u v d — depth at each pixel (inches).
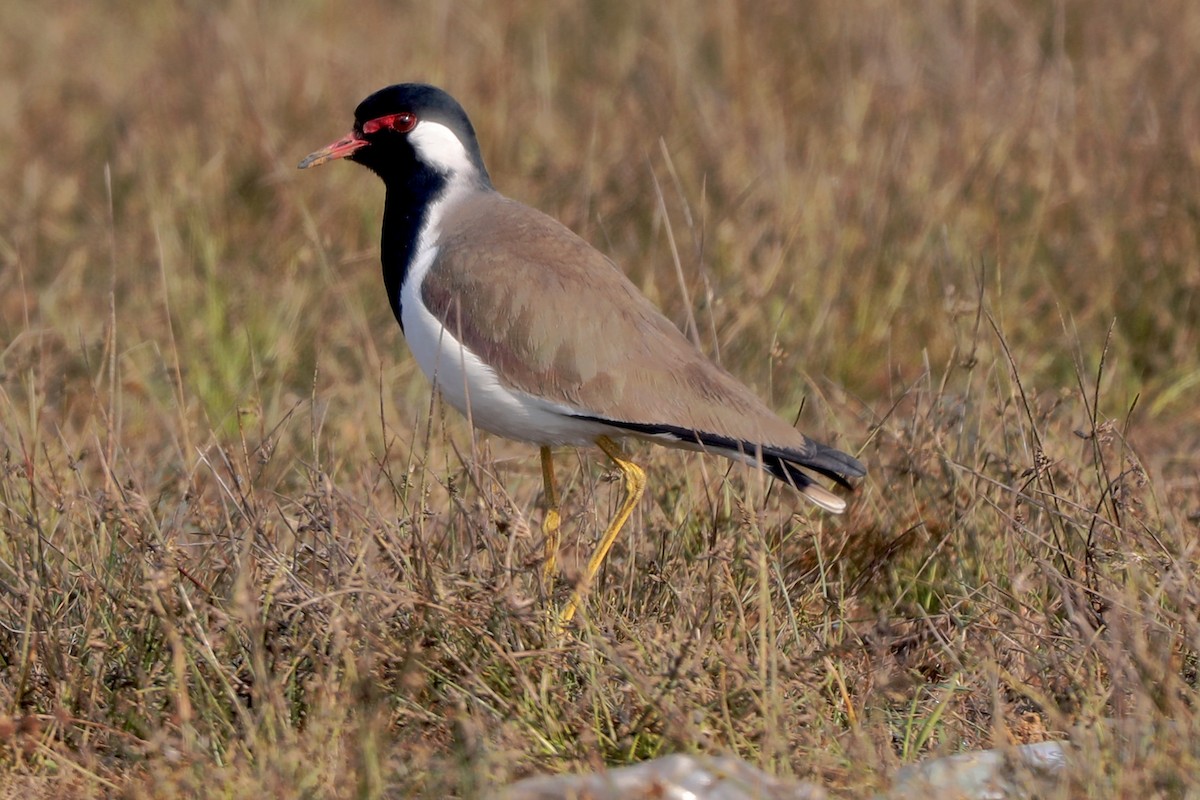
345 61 802.8
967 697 347.9
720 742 319.9
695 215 628.1
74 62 871.7
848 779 299.3
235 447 476.1
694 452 449.4
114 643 348.8
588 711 331.9
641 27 862.5
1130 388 569.6
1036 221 612.7
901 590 418.6
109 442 408.8
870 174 639.8
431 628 345.4
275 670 337.1
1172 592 341.1
